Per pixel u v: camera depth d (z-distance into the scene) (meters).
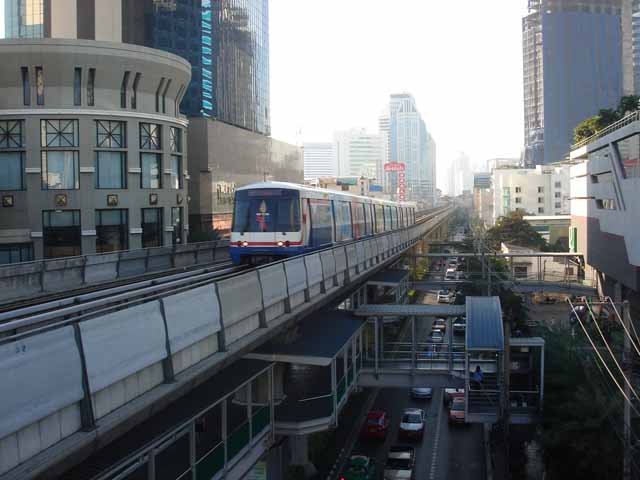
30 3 77.62
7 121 37.59
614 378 19.73
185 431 12.71
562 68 147.38
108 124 39.41
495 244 71.81
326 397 18.09
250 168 66.25
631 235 32.81
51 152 38.03
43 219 37.97
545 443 20.16
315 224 24.38
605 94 148.12
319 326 20.91
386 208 44.06
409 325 45.94
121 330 8.58
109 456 10.64
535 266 64.06
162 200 42.31
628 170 33.91
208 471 13.30
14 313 11.41
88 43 37.41
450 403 33.41
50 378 7.22
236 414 17.00
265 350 17.53
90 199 38.47
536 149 157.12
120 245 40.22
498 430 26.73
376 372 23.00
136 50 39.19
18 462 6.83
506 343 21.36
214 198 56.28
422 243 64.81
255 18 111.69
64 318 12.74
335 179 126.38
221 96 93.88
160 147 42.38
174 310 9.95
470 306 22.75
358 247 24.22
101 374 8.10
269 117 121.06
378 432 29.05
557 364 23.23
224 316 11.67
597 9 148.88
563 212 108.25
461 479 24.73
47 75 37.25
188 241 47.81
